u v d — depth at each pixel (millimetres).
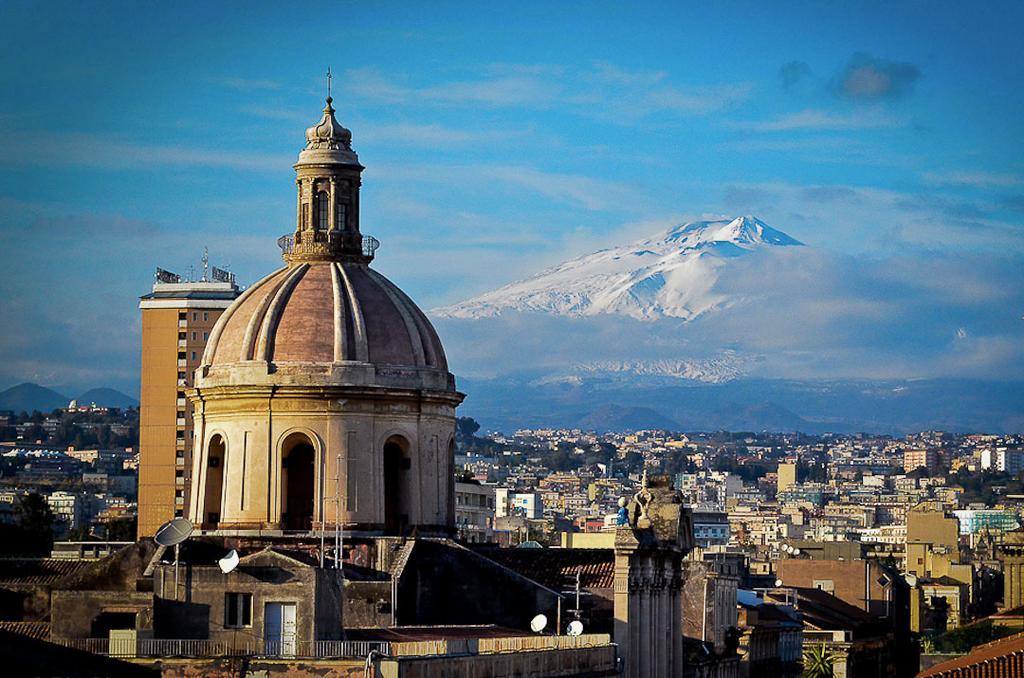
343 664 120000
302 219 169250
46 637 131125
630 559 166875
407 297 169625
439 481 166375
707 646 195375
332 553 157000
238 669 121250
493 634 146250
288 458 163875
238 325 165375
